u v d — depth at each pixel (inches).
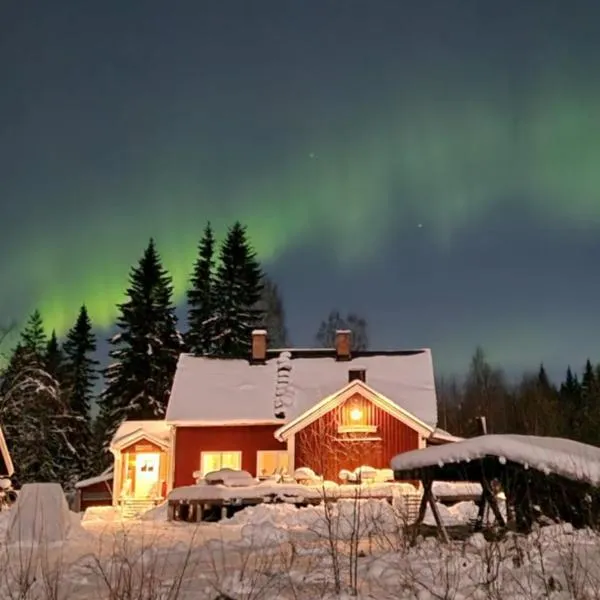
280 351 1395.2
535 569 307.4
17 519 544.4
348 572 327.0
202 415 1203.2
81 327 2139.5
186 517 851.4
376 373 1285.7
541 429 1652.3
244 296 1990.7
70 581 330.0
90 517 941.8
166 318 1884.8
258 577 319.3
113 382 1780.3
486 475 434.9
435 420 1146.7
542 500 428.8
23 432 1536.7
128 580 292.0
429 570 315.9
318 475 1093.8
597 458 412.5
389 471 1011.3
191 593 294.4
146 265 1881.2
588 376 2293.3
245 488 849.5
